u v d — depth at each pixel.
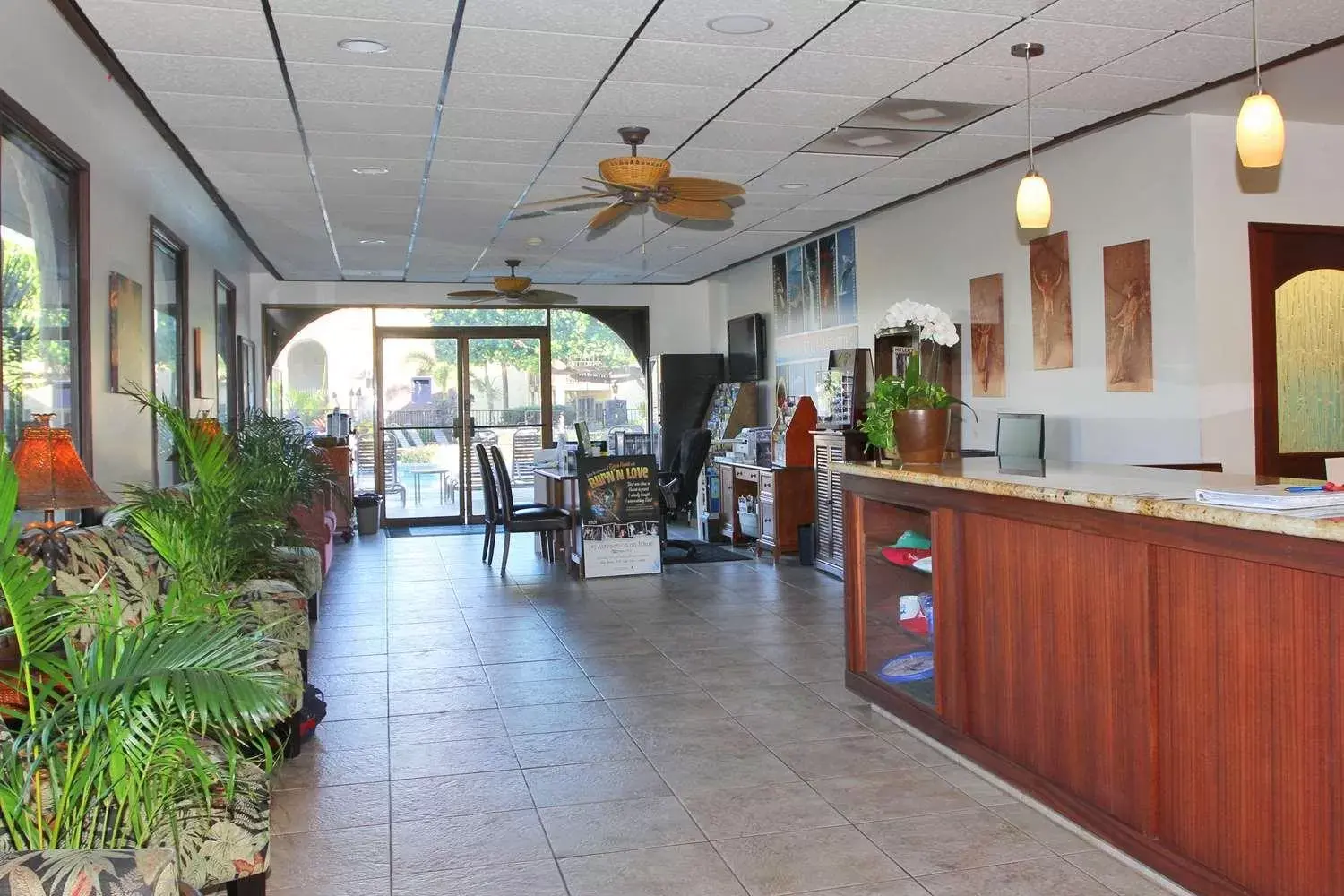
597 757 4.06
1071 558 3.18
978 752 3.70
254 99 5.18
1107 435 6.27
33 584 2.11
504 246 9.82
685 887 2.95
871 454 6.00
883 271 8.59
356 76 4.86
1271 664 2.46
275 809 3.58
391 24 4.20
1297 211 5.91
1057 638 3.26
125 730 2.11
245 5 3.98
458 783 3.81
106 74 4.79
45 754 2.07
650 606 7.09
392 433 12.59
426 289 12.57
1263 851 2.50
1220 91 5.30
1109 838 3.03
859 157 6.62
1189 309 5.72
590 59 4.67
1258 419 5.82
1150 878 2.92
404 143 6.09
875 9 4.13
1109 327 6.22
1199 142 5.70
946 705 3.91
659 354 12.77
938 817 3.39
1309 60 4.84
